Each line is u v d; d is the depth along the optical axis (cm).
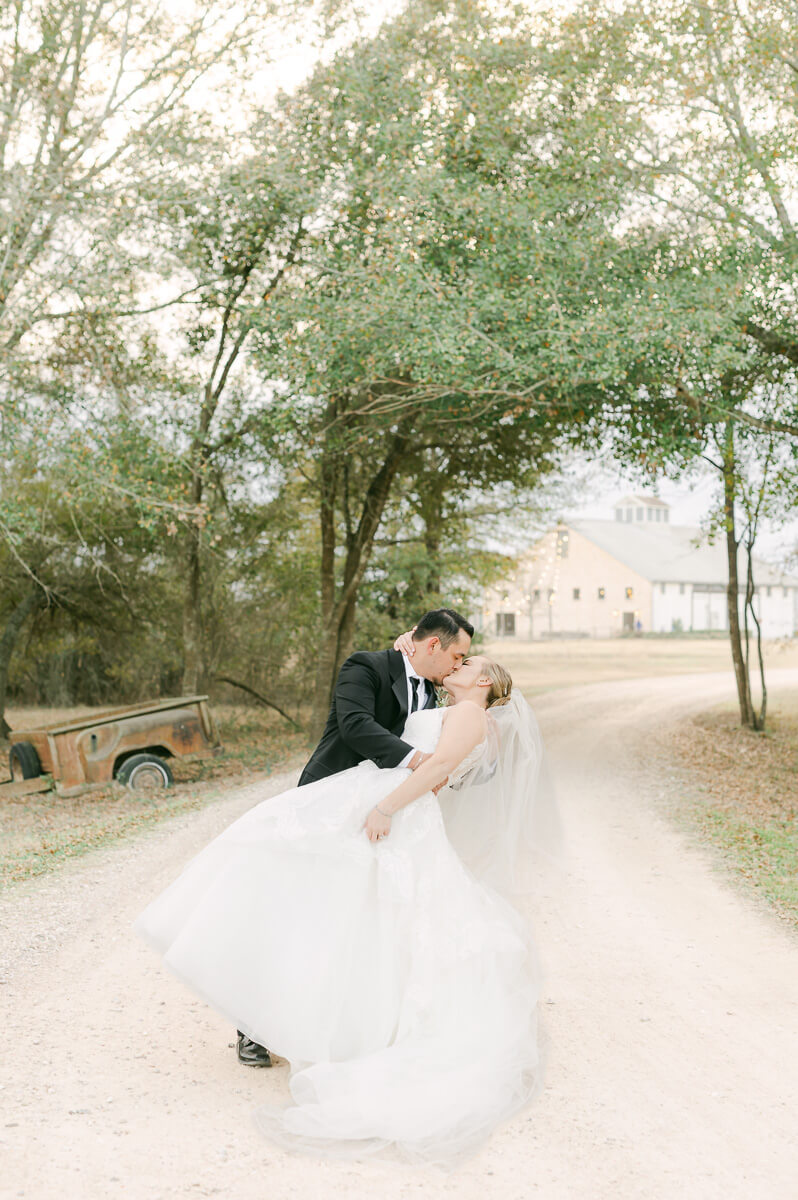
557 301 1254
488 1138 329
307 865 365
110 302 1427
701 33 1331
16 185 1296
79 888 730
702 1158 318
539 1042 409
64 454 1446
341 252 1472
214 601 2375
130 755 1411
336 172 1523
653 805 1172
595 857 846
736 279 1292
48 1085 369
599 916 649
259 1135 329
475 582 2633
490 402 1380
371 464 2070
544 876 763
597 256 1282
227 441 1877
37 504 1864
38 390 1466
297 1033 350
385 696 395
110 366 1497
